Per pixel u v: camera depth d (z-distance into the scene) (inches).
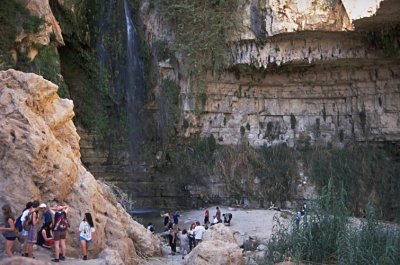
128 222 718.5
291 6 1316.4
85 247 559.5
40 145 571.5
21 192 556.7
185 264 592.7
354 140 1496.1
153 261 682.8
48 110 642.8
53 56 1133.7
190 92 1445.6
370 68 1473.9
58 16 1315.2
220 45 1437.0
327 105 1547.7
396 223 848.3
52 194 581.9
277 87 1549.0
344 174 1391.5
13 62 1039.6
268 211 1270.9
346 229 608.4
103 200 655.1
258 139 1523.1
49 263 465.4
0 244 522.9
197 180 1417.3
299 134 1528.1
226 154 1450.5
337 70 1504.7
